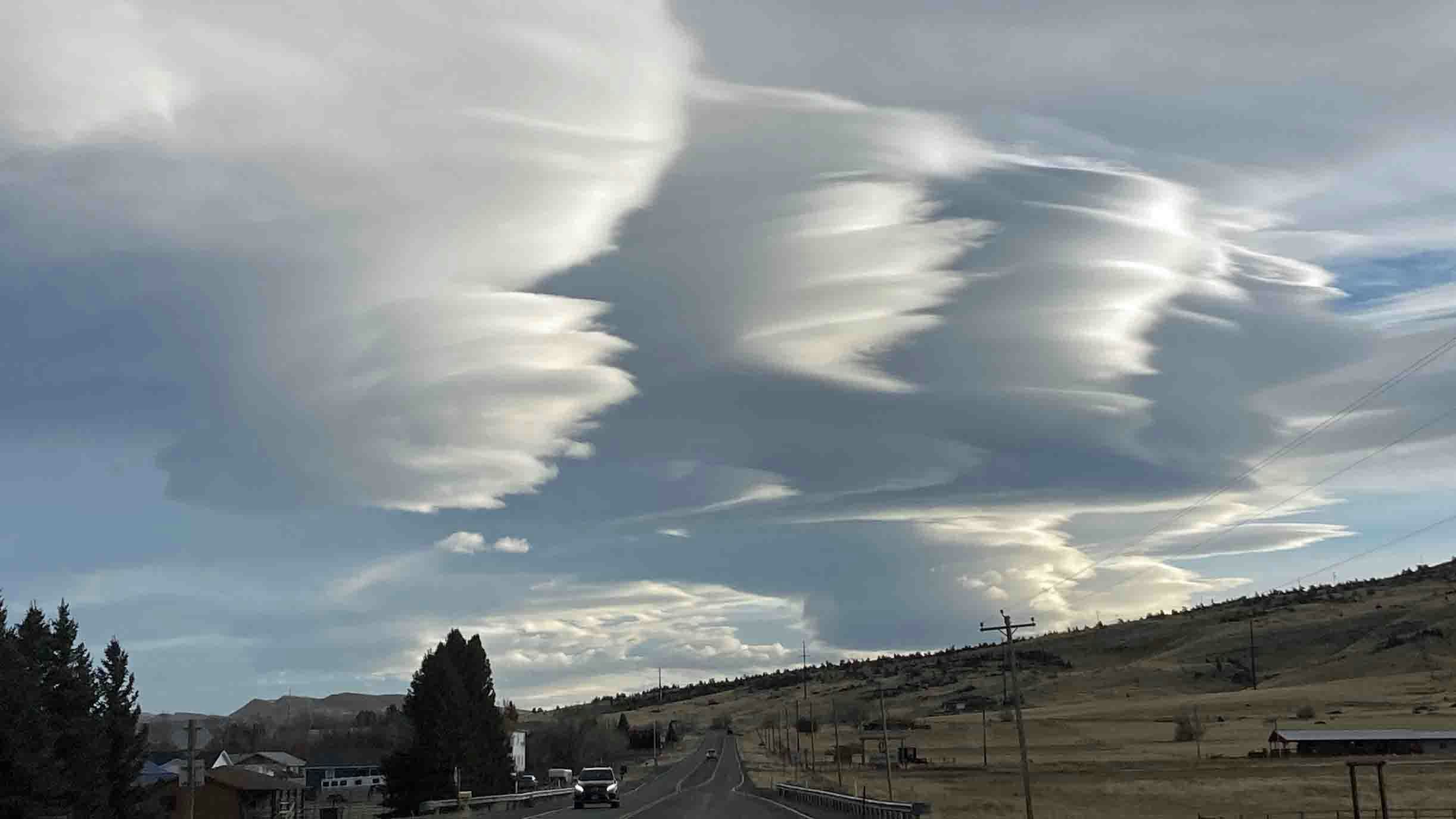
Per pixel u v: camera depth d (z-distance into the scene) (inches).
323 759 5920.3
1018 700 2343.8
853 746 7460.6
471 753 3720.5
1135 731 7337.6
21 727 2255.2
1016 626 2402.8
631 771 6673.2
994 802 3125.0
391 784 3698.3
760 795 3614.7
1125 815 2812.5
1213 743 6230.3
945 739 7716.5
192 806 1215.6
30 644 2613.2
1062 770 4768.7
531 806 3149.6
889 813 2092.8
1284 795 3380.9
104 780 2628.0
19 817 2191.2
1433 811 2864.2
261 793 3454.7
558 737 7101.4
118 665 2760.8
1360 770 4239.7
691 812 2571.4
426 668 3796.8
